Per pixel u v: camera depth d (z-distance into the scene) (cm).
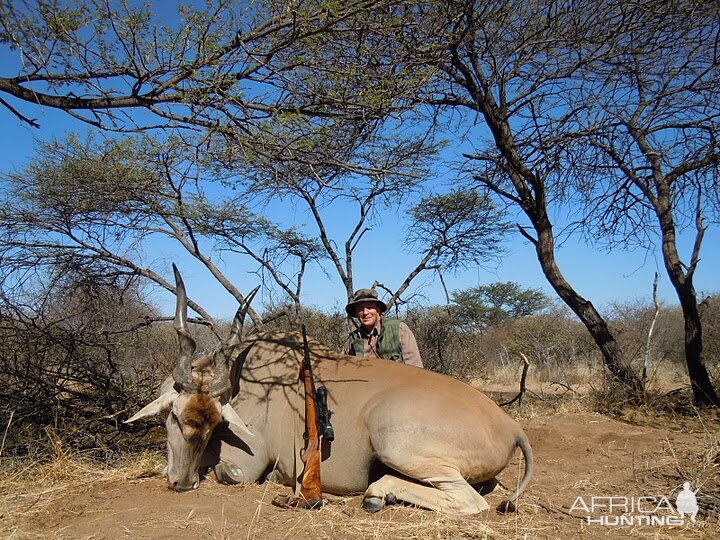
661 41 874
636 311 1788
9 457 588
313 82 518
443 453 461
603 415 941
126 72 480
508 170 1099
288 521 421
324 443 495
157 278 824
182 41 475
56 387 695
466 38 759
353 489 498
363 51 530
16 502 464
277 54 520
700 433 795
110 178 735
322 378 524
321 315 1268
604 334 1064
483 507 451
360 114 557
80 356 732
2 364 700
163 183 755
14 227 781
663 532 420
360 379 513
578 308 1081
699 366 1030
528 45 869
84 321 833
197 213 798
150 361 890
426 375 511
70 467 559
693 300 1047
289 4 448
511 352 1856
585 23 839
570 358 1756
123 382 746
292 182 518
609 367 1057
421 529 404
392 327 693
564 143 1016
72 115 475
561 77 916
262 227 995
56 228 796
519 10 827
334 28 489
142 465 574
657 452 677
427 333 1330
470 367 1420
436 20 631
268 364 552
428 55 618
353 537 397
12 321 702
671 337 1888
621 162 1052
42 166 775
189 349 485
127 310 902
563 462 644
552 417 909
